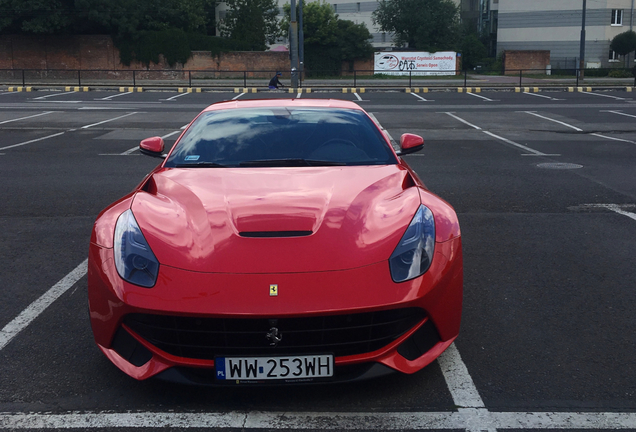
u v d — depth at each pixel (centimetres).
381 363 261
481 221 602
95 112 1897
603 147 1158
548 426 248
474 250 505
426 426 249
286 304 247
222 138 393
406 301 256
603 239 534
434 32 5500
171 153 389
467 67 5409
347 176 338
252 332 250
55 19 4006
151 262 266
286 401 270
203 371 261
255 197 306
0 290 412
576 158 1017
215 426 250
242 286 252
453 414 258
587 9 5328
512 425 249
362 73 4709
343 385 284
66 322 360
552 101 2336
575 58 5200
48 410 263
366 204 301
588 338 337
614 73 4350
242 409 263
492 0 6031
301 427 249
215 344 255
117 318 263
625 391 278
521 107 2080
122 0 4159
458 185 783
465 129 1484
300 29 3862
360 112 439
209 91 2962
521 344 330
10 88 3028
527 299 396
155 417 257
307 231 276
